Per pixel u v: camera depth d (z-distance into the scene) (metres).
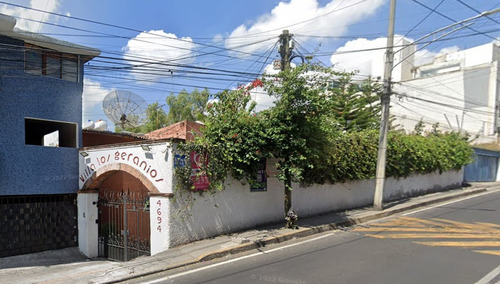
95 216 10.65
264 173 10.57
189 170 8.50
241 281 5.73
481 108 30.48
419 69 36.03
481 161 25.72
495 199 16.12
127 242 9.49
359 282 5.51
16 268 8.80
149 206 9.00
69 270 8.20
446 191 19.11
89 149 10.53
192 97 29.98
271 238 8.62
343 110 21.62
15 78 9.92
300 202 11.73
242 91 9.65
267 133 9.24
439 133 22.83
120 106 14.95
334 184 13.16
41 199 10.41
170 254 7.55
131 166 9.27
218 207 9.25
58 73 10.95
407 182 17.09
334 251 7.56
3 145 9.62
